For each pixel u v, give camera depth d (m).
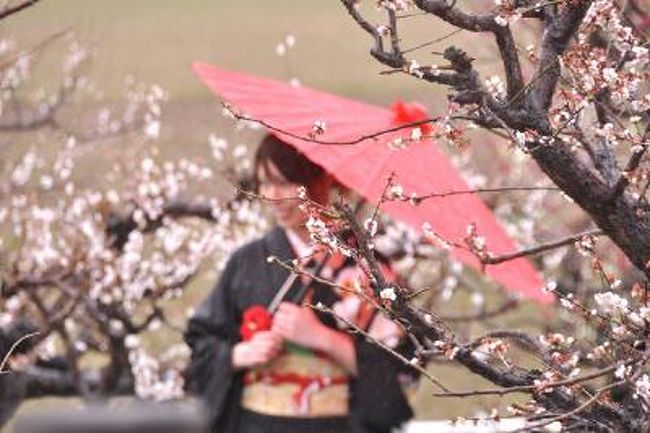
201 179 16.45
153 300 14.60
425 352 6.33
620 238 6.52
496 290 18.38
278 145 9.91
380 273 6.31
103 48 32.06
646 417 6.32
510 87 6.32
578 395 6.44
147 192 15.09
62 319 13.37
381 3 6.18
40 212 14.75
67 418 2.84
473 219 9.45
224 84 11.24
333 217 6.64
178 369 15.41
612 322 6.51
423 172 9.52
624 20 7.16
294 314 9.57
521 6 6.44
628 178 6.23
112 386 13.97
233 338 9.89
